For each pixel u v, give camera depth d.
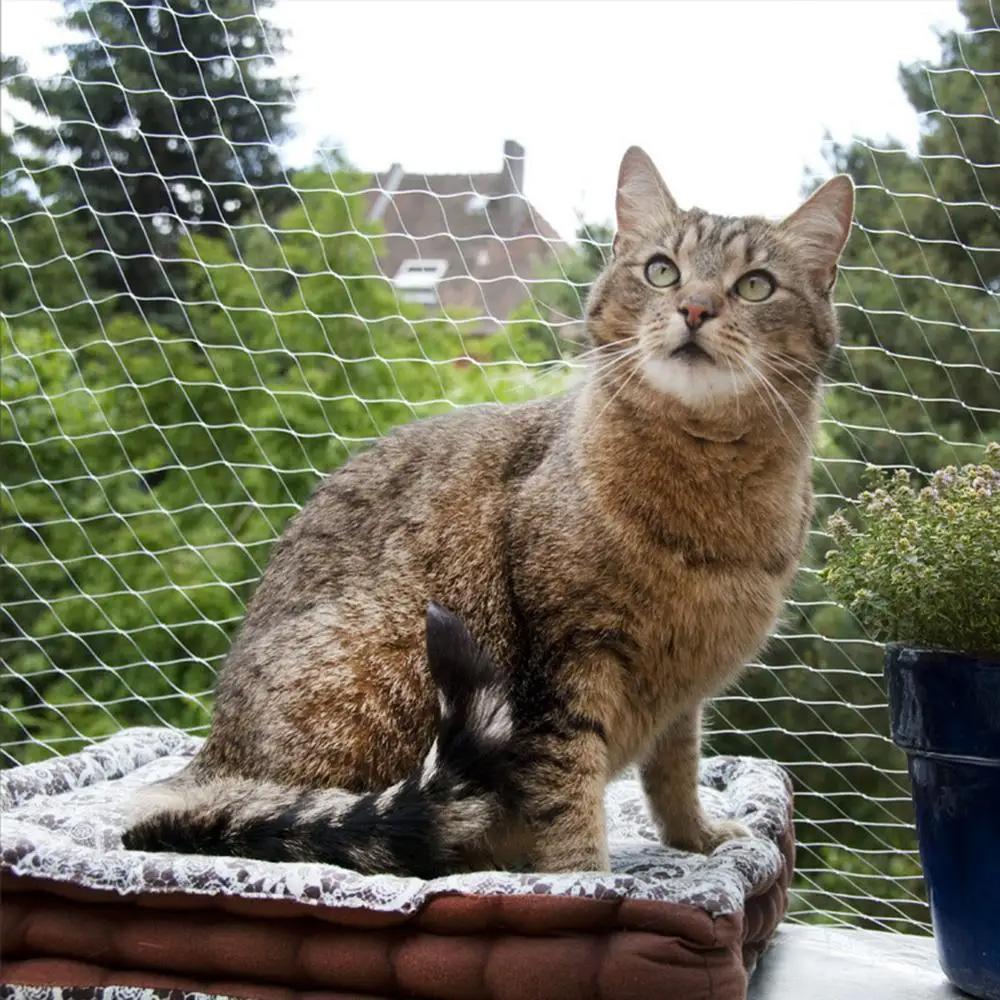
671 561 0.79
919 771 0.83
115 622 1.50
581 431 0.83
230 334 1.54
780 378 0.85
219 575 1.53
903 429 1.23
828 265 0.88
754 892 0.76
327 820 0.75
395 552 0.85
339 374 1.53
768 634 0.85
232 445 1.55
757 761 1.08
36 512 1.55
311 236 1.55
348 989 0.68
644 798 0.95
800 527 0.85
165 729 1.18
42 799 0.95
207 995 0.69
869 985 0.87
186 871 0.70
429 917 0.67
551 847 0.77
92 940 0.71
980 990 0.82
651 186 0.90
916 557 0.81
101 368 1.57
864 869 1.27
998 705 0.77
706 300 0.81
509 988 0.65
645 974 0.63
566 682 0.78
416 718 0.81
